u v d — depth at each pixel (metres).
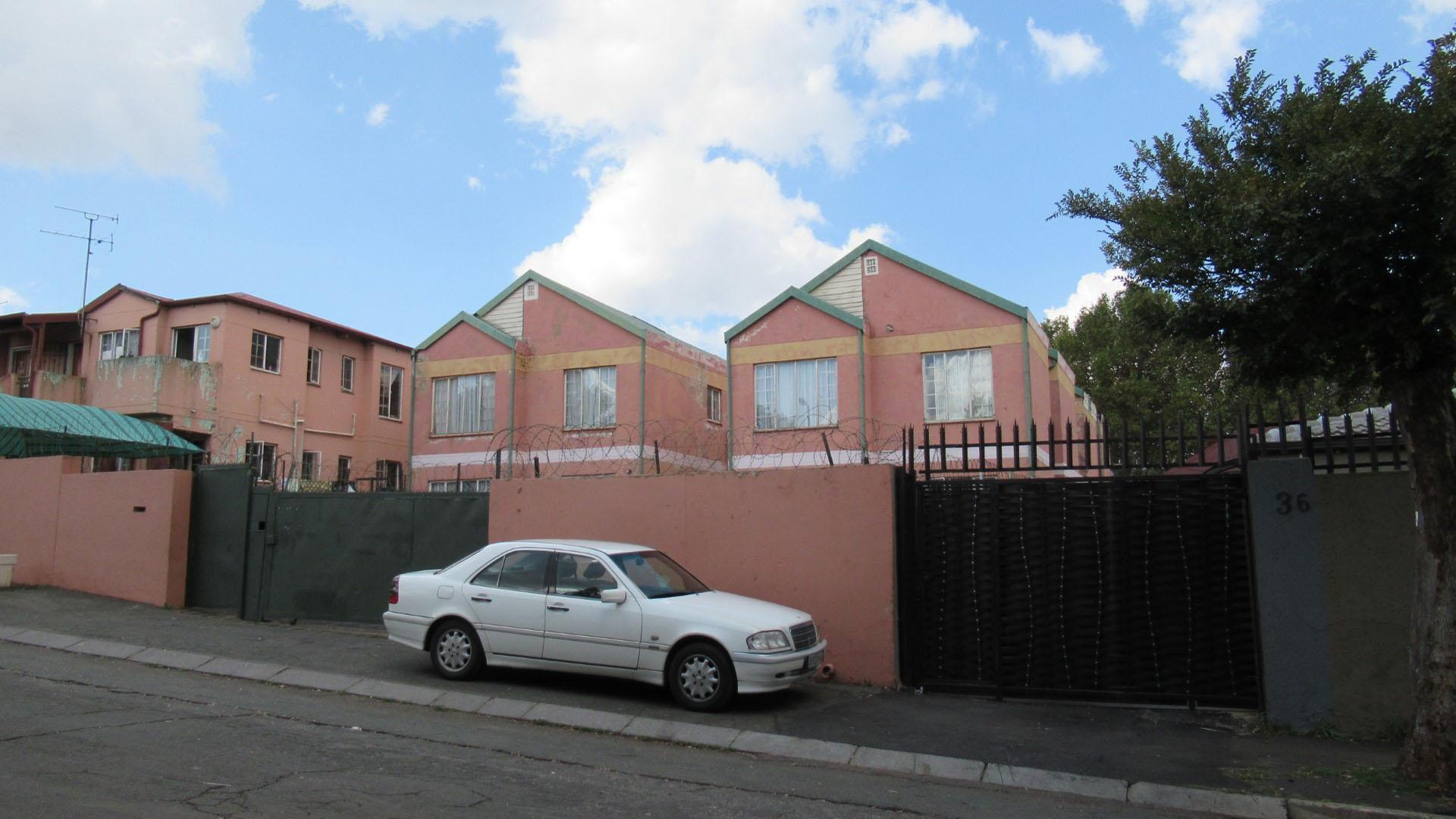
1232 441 11.91
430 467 26.73
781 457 23.31
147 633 12.35
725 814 6.58
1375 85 7.36
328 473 30.83
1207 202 7.90
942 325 23.31
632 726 8.93
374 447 32.84
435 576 10.70
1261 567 9.25
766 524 11.45
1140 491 10.01
